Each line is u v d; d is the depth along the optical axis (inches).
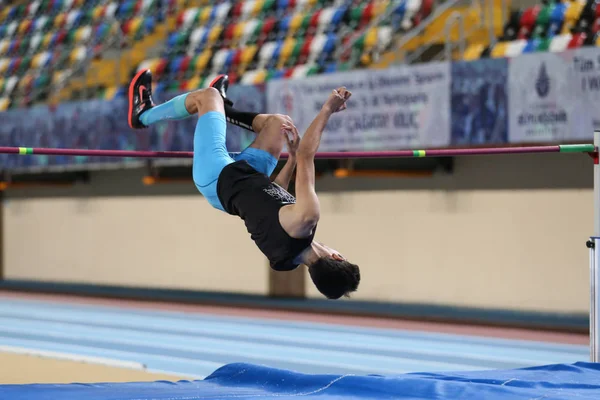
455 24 487.5
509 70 396.2
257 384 218.2
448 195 483.8
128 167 596.7
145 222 615.2
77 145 542.0
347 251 525.0
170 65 602.9
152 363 324.5
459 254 481.4
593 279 246.8
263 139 193.3
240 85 477.1
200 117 192.1
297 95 455.5
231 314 483.5
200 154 188.2
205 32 613.3
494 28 477.7
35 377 269.4
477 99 405.1
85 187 645.3
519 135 394.0
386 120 431.8
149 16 668.7
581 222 438.6
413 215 498.3
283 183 194.1
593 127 374.9
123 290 601.9
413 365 319.9
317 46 539.8
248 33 589.9
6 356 316.8
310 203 170.2
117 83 611.8
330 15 556.4
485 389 199.0
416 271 497.4
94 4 715.4
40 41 719.1
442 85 414.3
